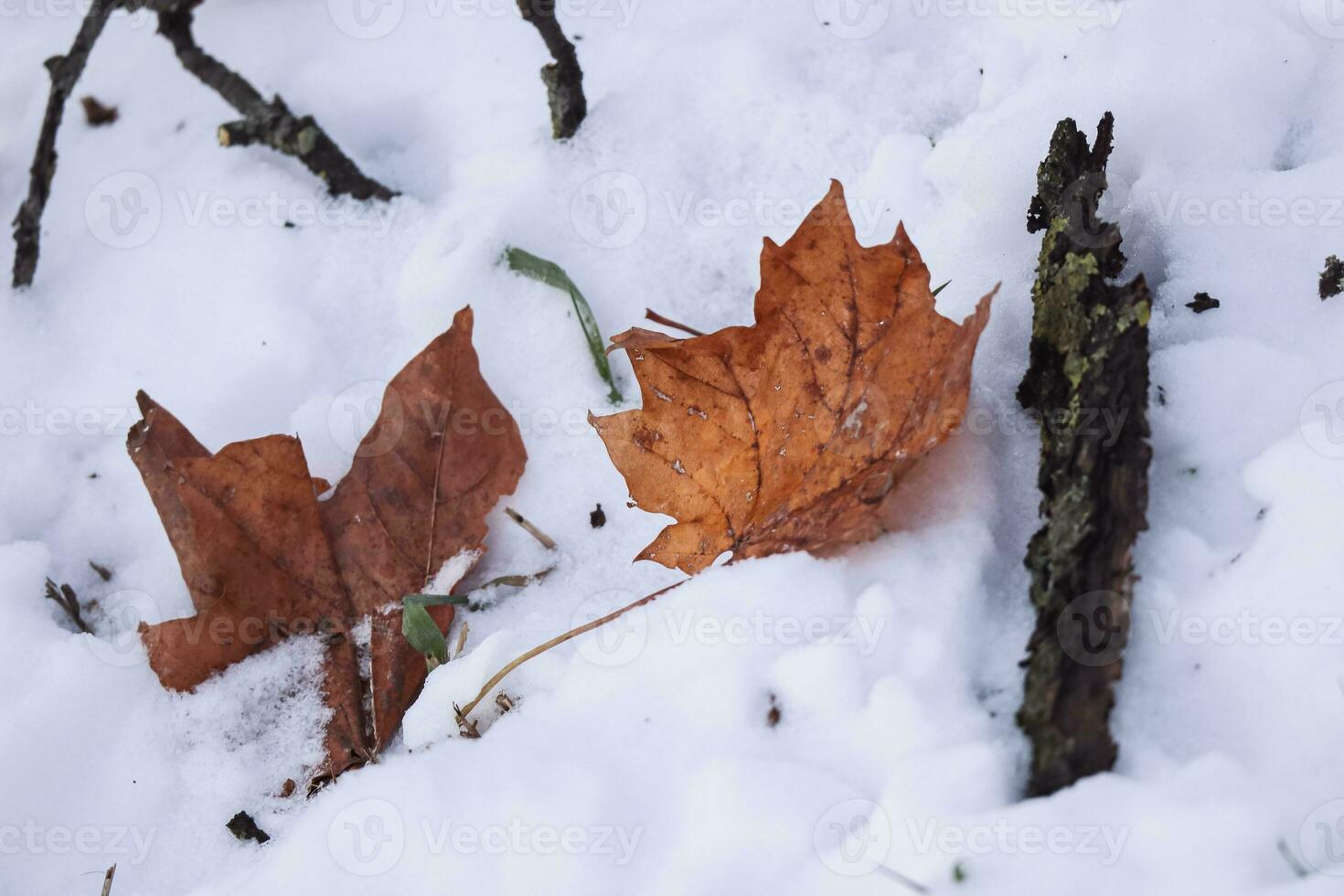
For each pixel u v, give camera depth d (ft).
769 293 3.26
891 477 3.21
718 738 3.18
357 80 3.80
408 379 3.43
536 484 3.47
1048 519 3.18
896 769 3.10
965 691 3.14
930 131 3.60
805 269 3.24
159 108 3.85
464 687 3.29
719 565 3.27
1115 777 3.06
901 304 3.23
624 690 3.23
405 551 3.41
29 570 3.48
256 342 3.60
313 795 3.32
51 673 3.38
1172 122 3.42
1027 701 3.10
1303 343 3.27
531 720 3.24
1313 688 3.08
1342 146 3.41
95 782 3.34
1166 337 3.31
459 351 3.43
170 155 3.81
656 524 3.43
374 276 3.64
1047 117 3.44
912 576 3.21
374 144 3.77
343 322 3.62
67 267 3.75
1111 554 3.12
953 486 3.25
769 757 3.16
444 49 3.79
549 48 3.58
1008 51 3.61
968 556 3.21
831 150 3.61
